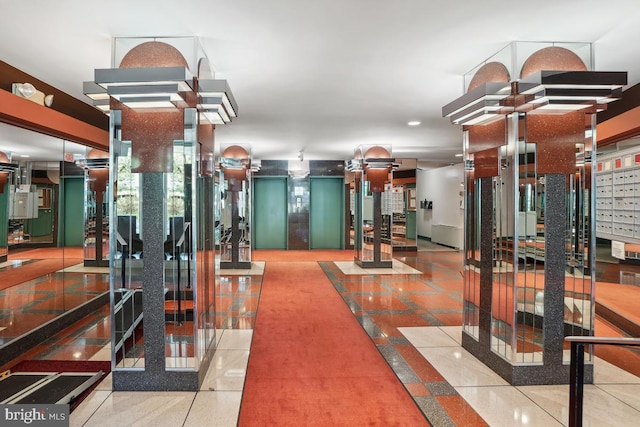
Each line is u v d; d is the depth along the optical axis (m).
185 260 3.29
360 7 2.94
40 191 4.84
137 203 3.30
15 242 4.52
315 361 3.93
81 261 5.54
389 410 3.00
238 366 3.79
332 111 6.31
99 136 5.65
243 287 7.45
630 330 4.90
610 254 6.77
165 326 3.30
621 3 2.87
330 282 7.94
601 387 3.36
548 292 3.40
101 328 5.06
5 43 3.50
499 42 3.59
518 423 2.81
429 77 4.61
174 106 3.21
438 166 15.48
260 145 10.02
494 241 3.69
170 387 3.30
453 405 3.06
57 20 3.09
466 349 4.24
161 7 2.90
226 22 3.15
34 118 4.20
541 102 3.13
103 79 2.91
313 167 13.31
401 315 5.57
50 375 3.56
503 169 3.53
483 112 3.40
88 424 2.78
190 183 3.29
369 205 9.61
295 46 3.66
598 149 6.48
